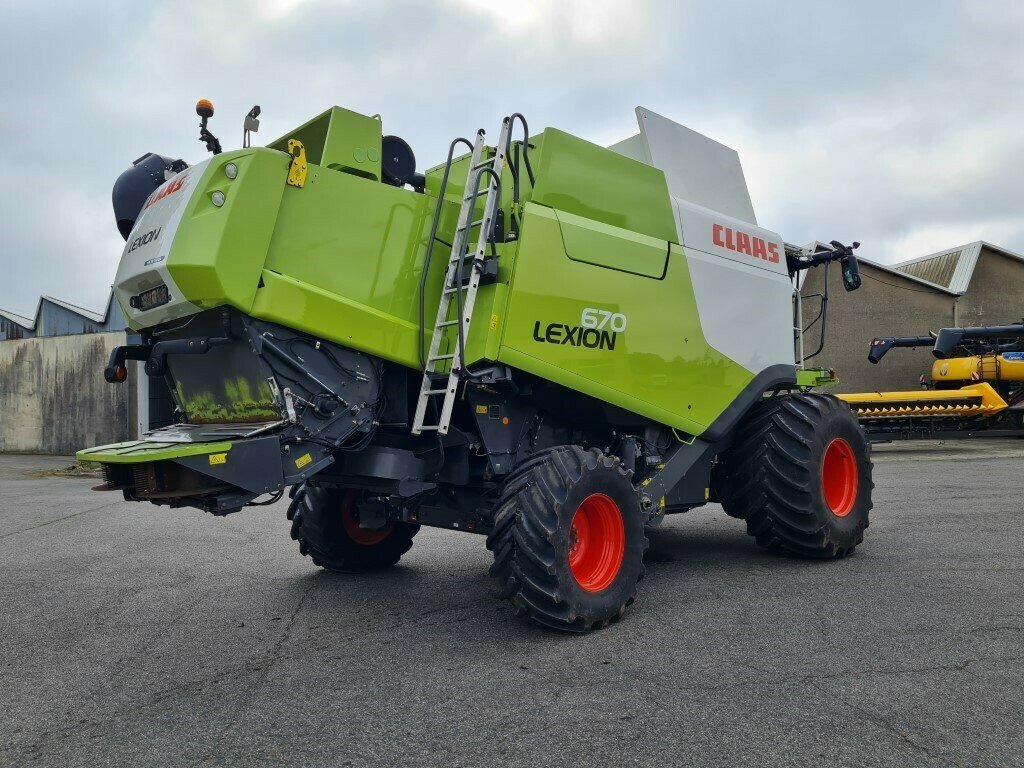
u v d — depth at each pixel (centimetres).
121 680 317
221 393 384
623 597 388
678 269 491
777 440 518
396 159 424
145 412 1623
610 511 396
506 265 397
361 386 379
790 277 636
